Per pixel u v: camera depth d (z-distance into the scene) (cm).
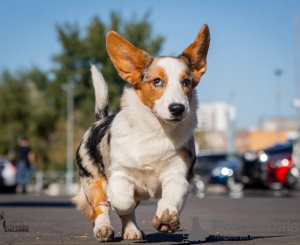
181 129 645
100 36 4550
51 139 5084
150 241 685
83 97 4706
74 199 718
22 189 2452
